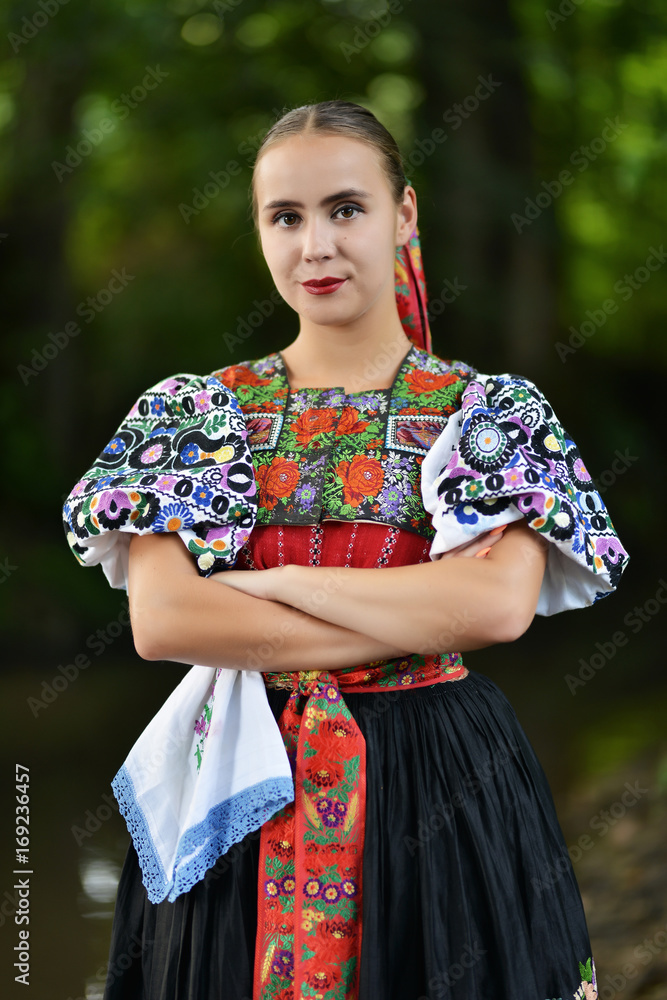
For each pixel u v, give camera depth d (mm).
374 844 2775
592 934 5527
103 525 2953
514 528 2953
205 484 2973
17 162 16750
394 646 2852
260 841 2871
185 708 3014
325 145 2967
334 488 3000
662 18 18625
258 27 17688
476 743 2963
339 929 2754
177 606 2887
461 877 2789
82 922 5879
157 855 2914
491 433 2939
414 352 3246
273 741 2822
